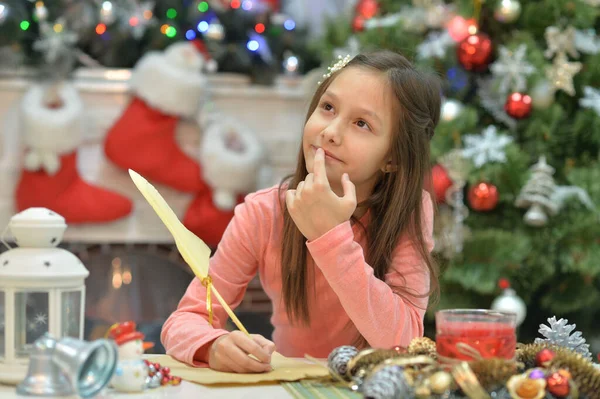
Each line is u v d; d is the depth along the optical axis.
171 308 3.56
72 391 0.78
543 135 2.78
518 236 2.71
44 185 3.33
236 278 1.35
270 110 3.74
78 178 3.41
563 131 2.79
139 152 3.40
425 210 1.36
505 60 2.65
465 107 2.75
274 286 1.39
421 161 1.31
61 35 3.34
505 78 2.66
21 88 3.46
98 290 3.55
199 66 3.41
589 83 2.80
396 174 1.29
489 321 0.83
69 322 0.86
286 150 3.74
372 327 1.13
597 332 3.19
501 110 2.77
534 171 2.65
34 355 0.79
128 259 3.61
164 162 3.43
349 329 1.36
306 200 1.07
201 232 3.49
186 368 1.03
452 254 2.68
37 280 0.83
